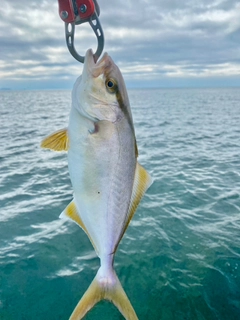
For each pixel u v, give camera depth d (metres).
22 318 0.63
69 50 0.35
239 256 0.82
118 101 0.35
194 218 1.03
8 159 1.86
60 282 0.72
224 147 2.26
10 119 4.11
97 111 0.35
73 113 0.36
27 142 2.42
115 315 0.63
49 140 0.36
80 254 0.83
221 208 1.12
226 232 0.94
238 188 1.33
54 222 1.00
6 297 0.68
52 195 1.25
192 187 1.33
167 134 2.87
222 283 0.72
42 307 0.66
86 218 0.37
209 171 1.60
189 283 0.73
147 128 3.28
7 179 1.46
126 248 0.85
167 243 0.88
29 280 0.73
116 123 0.36
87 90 0.34
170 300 0.68
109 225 0.37
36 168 1.65
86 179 0.36
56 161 1.80
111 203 0.37
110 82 0.35
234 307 0.66
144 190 0.38
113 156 0.36
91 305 0.36
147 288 0.71
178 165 1.72
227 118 4.25
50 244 0.87
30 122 3.78
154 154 2.02
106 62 0.35
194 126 3.43
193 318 0.64
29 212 1.08
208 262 0.80
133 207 0.38
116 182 0.36
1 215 1.05
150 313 0.65
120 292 0.36
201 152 2.08
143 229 0.95
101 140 0.35
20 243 0.87
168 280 0.74
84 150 0.35
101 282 0.37
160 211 1.08
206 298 0.68
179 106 7.04
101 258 0.37
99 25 0.34
